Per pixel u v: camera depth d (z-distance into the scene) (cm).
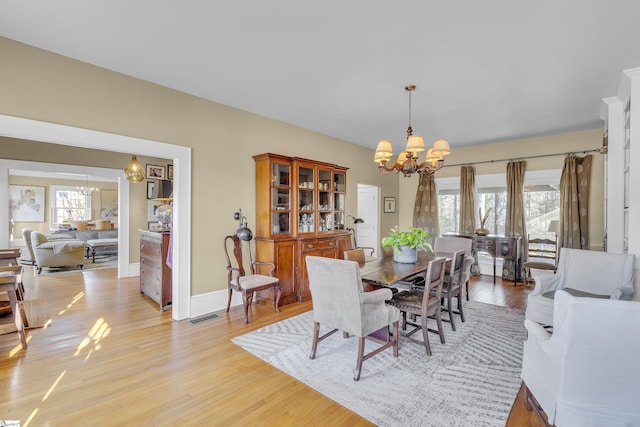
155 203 605
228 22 216
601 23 211
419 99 358
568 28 217
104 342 286
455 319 351
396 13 203
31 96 251
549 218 523
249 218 413
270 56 263
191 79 311
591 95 341
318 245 443
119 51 258
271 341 290
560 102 363
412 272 291
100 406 193
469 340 294
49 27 224
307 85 322
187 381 222
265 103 378
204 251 366
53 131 260
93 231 833
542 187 530
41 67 255
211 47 250
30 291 461
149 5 198
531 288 488
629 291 263
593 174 476
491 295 449
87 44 247
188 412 189
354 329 229
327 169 470
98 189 1063
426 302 266
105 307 387
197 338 296
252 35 232
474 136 525
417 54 256
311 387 216
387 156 328
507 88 323
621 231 340
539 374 165
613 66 273
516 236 531
